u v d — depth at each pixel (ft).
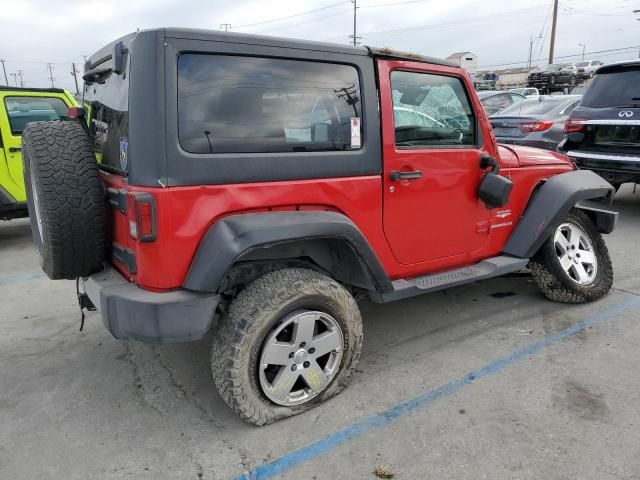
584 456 7.87
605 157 21.94
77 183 8.25
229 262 7.64
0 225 25.61
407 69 10.03
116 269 9.06
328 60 8.95
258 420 8.54
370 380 10.21
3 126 19.77
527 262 12.50
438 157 10.47
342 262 9.62
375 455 8.02
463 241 11.50
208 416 9.16
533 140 28.48
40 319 13.56
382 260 10.08
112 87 8.95
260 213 8.18
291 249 9.03
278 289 8.20
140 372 10.77
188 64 7.61
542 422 8.73
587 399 9.37
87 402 9.67
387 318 13.20
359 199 9.37
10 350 11.83
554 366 10.58
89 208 8.35
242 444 8.35
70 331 12.79
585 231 14.11
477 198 11.51
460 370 10.55
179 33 7.49
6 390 10.12
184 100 7.56
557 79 97.66
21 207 20.52
